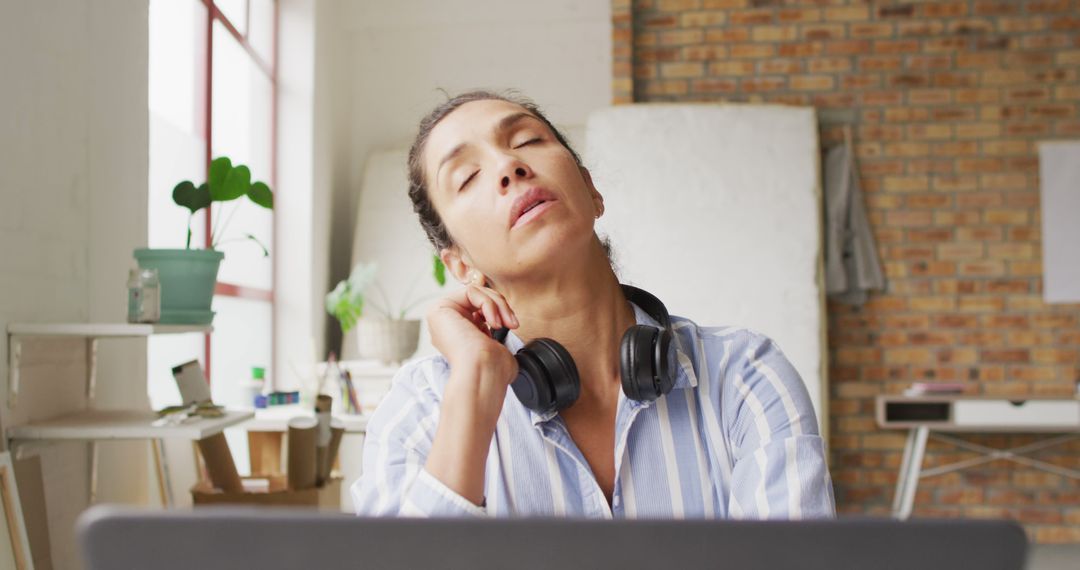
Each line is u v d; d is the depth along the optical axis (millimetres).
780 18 5262
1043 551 4789
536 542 508
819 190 5023
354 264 5418
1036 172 5152
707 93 5266
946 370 5141
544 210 935
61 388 2459
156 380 3613
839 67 5238
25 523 2156
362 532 511
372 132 5863
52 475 2381
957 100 5199
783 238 4973
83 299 2615
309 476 2984
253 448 3449
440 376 1011
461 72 5836
